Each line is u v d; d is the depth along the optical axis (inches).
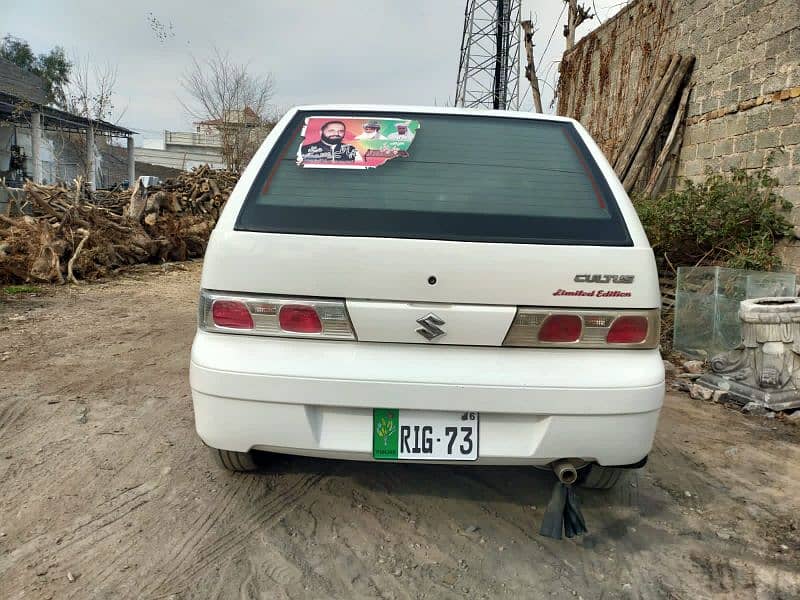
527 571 94.5
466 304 87.9
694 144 304.5
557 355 89.9
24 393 164.1
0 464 123.6
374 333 88.5
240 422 90.7
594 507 114.8
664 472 130.6
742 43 269.9
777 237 242.7
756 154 258.5
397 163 101.0
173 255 473.1
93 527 102.3
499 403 88.3
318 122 106.9
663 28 340.5
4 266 329.4
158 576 90.3
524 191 98.0
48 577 89.4
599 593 90.0
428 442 90.7
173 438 137.9
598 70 436.5
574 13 504.7
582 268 88.4
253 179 97.2
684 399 182.2
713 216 245.1
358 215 92.4
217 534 101.3
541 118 113.5
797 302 182.5
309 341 89.7
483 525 106.7
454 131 108.0
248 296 89.4
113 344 217.8
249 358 89.4
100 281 360.8
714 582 93.4
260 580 90.2
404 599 87.3
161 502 110.7
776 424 162.2
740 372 182.4
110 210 523.8
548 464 93.4
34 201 388.5
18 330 233.8
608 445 90.6
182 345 219.1
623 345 90.0
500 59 1094.4
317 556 96.4
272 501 112.0
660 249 261.7
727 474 130.9
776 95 247.9
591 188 99.7
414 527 105.4
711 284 214.2
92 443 134.5
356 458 92.0
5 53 1439.5
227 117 1086.4
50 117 903.1
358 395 88.2
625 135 352.8
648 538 105.0
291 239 88.7
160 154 1882.4
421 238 88.9
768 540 105.3
